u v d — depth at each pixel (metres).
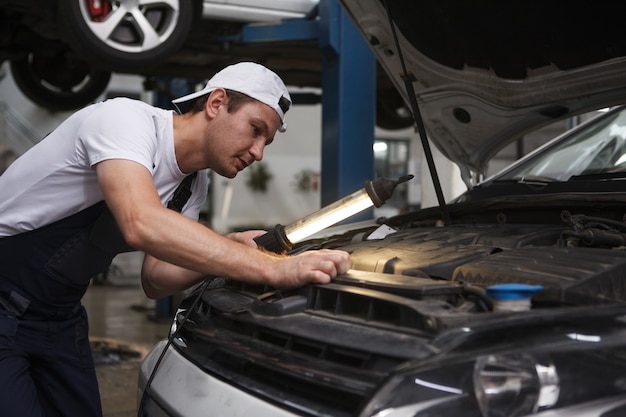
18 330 1.55
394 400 0.85
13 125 10.02
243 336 1.22
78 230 1.51
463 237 1.49
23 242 1.51
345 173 3.61
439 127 2.28
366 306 1.08
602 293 1.05
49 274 1.53
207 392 1.15
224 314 1.29
